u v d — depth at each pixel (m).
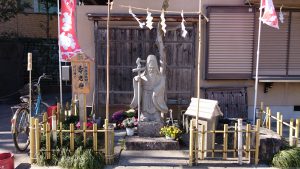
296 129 6.20
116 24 8.98
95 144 5.76
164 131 6.69
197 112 5.93
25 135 7.66
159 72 7.02
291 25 9.16
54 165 5.74
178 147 6.53
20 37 14.51
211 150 5.90
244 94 9.15
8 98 12.29
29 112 6.88
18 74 12.41
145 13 8.84
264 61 9.20
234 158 6.07
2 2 13.09
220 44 8.98
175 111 9.10
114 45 8.96
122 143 6.61
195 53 9.05
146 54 8.98
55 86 14.88
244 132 5.98
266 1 7.24
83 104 7.02
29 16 15.44
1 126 8.73
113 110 9.18
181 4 9.01
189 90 9.05
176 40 8.92
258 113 8.05
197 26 8.93
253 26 8.96
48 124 5.73
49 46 14.71
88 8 8.98
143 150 6.49
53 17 15.80
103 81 9.02
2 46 12.18
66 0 6.75
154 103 6.92
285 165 5.67
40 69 14.66
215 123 6.26
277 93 9.47
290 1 8.77
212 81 9.23
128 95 9.11
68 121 7.22
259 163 5.89
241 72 9.09
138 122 6.91
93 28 9.02
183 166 5.71
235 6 8.85
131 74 9.05
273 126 8.66
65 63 11.87
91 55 9.10
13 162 5.52
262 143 5.95
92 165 5.47
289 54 9.26
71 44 6.82
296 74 9.34
